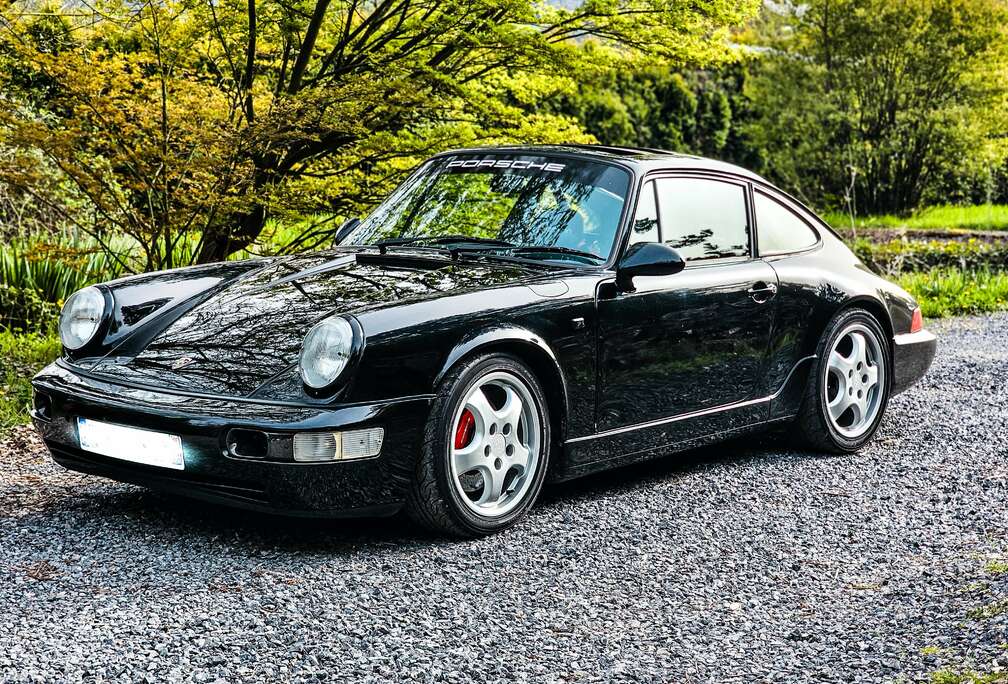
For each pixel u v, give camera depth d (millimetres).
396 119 8359
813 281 5352
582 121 23906
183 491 3834
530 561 3904
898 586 3773
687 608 3553
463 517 4027
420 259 4555
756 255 5215
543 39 8117
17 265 8602
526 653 3160
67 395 4008
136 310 4398
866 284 5637
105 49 7824
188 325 4273
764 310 5098
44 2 7719
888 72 28969
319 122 7359
